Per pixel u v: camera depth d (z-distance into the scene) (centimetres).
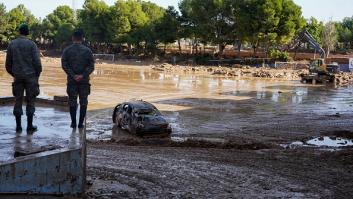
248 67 7588
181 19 9556
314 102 3744
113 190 1225
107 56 10044
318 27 10900
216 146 2006
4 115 1288
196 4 8681
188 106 3284
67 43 13162
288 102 3706
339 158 1764
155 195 1209
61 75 5522
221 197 1215
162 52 10325
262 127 2553
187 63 8812
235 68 7419
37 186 913
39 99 1579
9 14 13100
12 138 1024
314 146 2091
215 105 3394
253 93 4303
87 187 1226
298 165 1630
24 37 1005
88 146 1869
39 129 1122
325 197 1259
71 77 1071
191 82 5216
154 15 12206
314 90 4781
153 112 2278
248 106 3403
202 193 1249
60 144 994
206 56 9044
